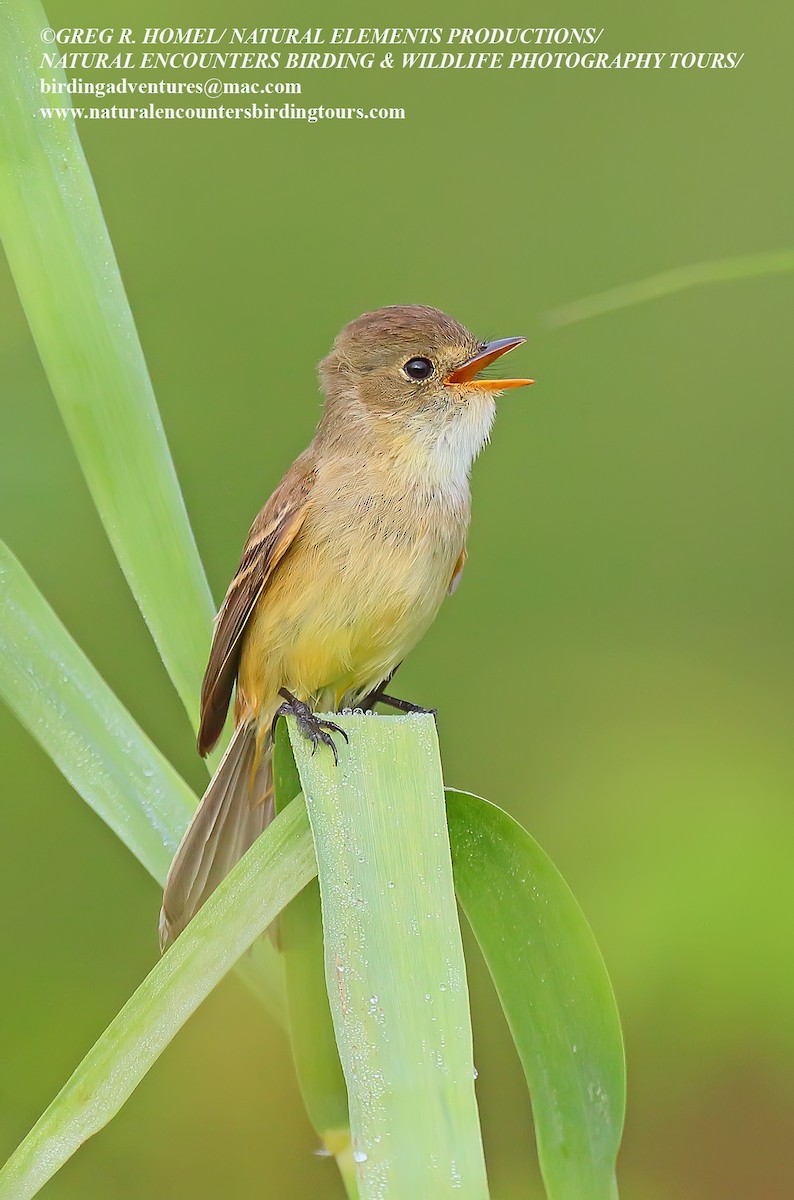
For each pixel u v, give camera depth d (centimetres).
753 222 1247
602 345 1215
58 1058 948
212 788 736
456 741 1102
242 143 1217
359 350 838
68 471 1006
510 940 523
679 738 1034
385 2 1228
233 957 502
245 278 1198
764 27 1282
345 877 493
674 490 1185
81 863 990
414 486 802
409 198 1238
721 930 855
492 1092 974
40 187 647
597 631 1145
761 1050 845
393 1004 470
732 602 1159
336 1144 554
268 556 786
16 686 606
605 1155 502
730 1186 859
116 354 641
